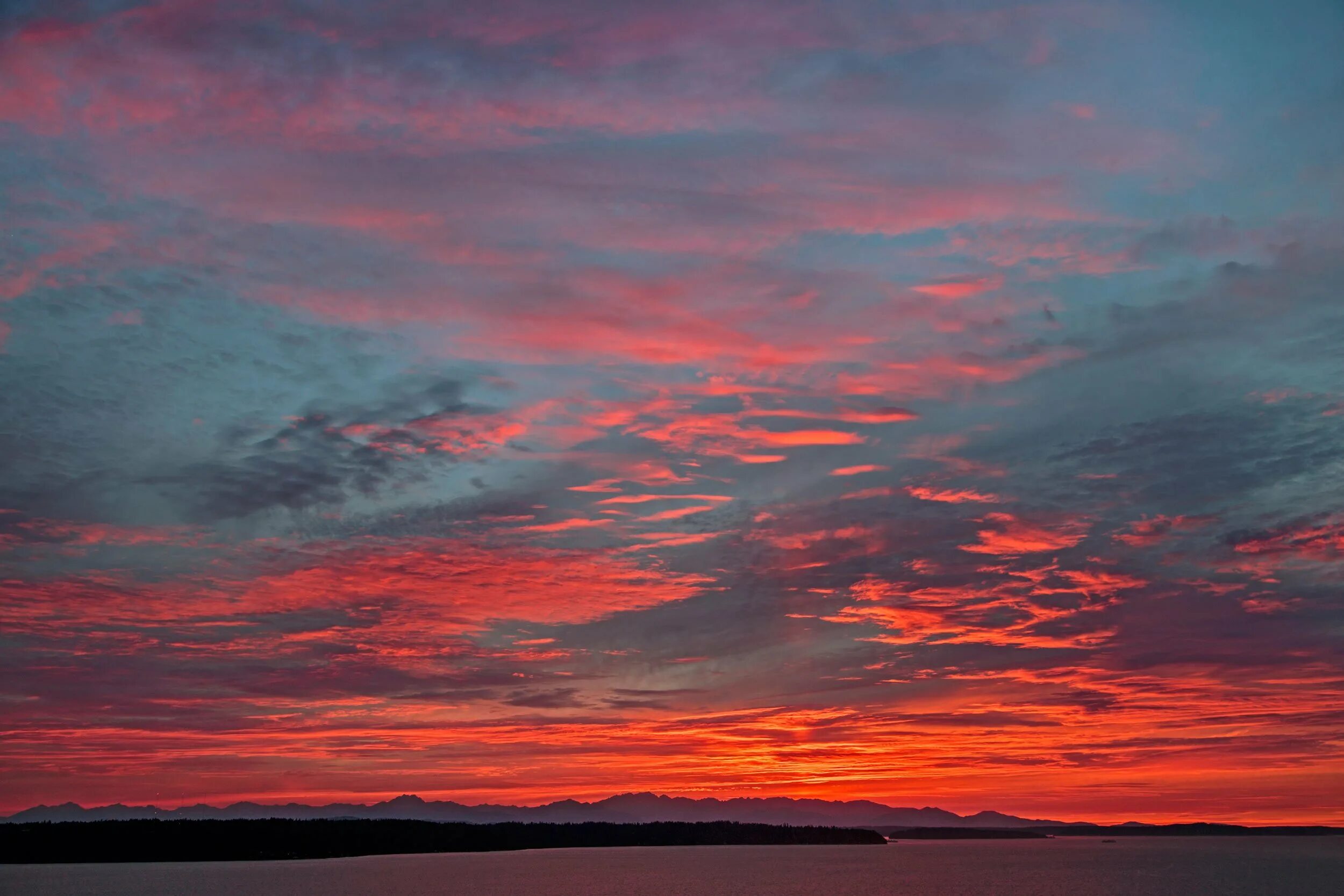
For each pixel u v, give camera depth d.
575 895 142.75
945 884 182.88
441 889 151.50
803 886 169.62
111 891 142.75
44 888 148.50
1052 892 165.38
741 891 154.38
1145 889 174.38
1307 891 171.00
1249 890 171.50
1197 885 184.50
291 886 154.38
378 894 140.88
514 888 153.62
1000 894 158.50
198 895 135.62
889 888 166.62
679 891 153.50
